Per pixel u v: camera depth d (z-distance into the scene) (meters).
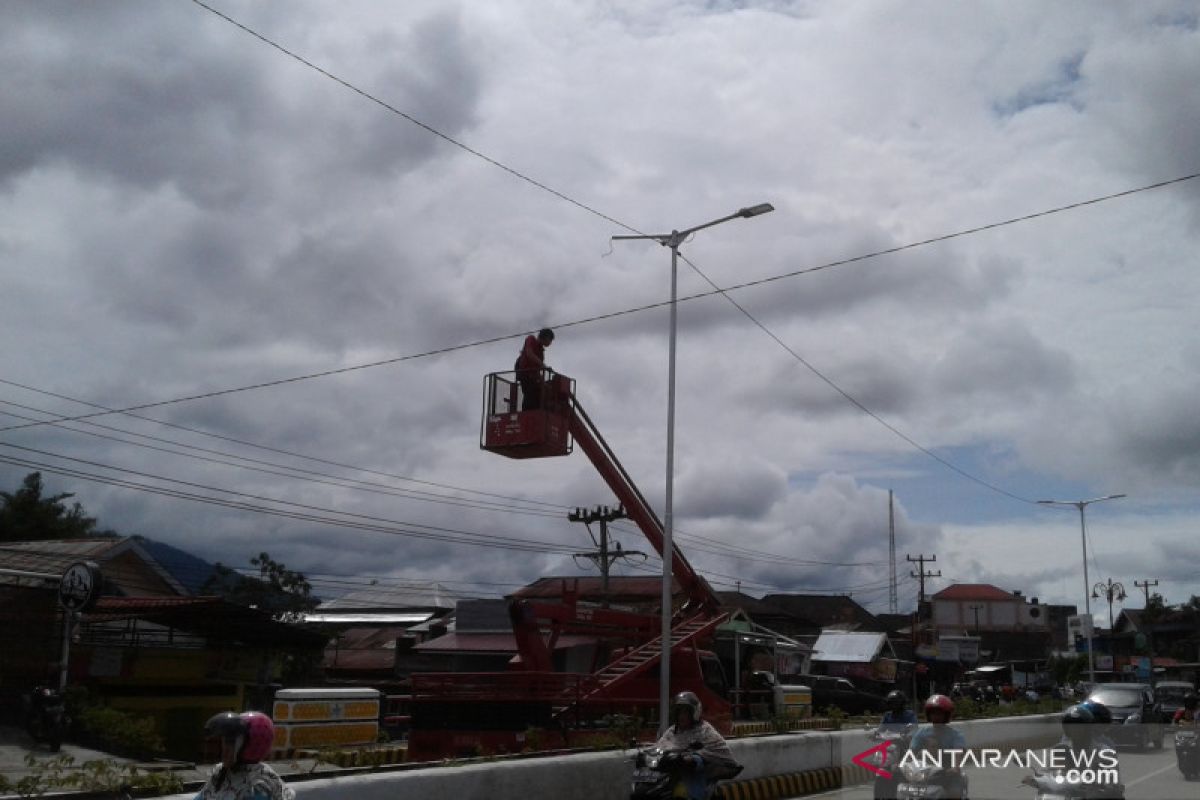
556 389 23.19
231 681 28.41
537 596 51.03
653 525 25.89
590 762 12.62
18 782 9.71
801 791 16.00
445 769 10.64
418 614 52.19
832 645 51.94
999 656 94.88
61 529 48.09
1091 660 52.16
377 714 21.30
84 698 21.30
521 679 19.36
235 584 39.34
